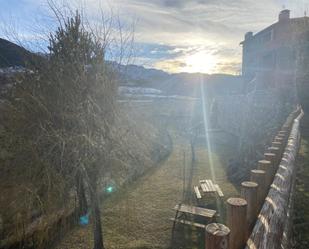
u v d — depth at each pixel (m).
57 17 5.74
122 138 5.65
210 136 19.42
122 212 8.06
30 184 5.26
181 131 20.89
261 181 2.90
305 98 17.05
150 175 11.37
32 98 5.39
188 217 7.87
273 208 2.64
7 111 5.56
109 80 5.66
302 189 5.94
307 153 8.98
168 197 9.27
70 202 6.37
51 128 5.15
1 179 5.40
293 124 8.93
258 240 2.05
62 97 5.34
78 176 5.64
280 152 4.78
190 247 6.55
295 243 4.11
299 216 4.82
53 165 5.09
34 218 5.67
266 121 13.86
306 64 19.67
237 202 2.12
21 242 5.64
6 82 5.68
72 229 6.91
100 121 5.29
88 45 5.75
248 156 11.36
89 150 5.11
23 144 5.30
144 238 6.97
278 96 17.94
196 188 9.04
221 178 11.27
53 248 6.32
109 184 6.14
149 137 6.88
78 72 5.42
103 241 6.83
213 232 1.67
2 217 5.54
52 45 5.78
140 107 6.43
